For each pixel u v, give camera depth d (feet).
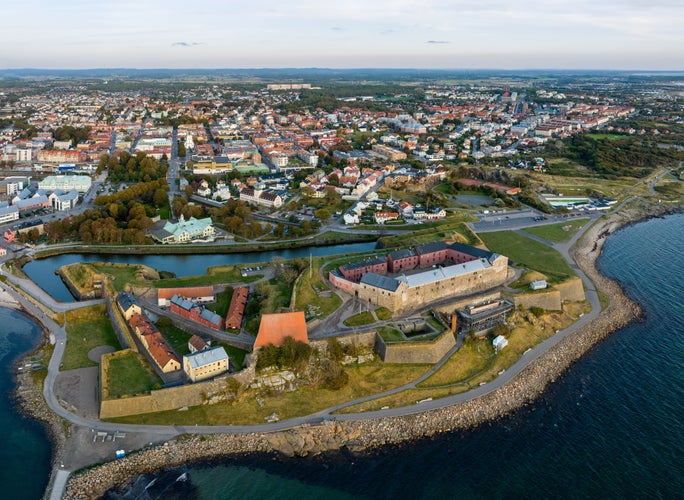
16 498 532.73
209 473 571.69
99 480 550.36
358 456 610.24
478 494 568.00
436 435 646.74
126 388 654.53
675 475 595.47
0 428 619.26
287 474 578.66
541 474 595.88
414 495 562.25
